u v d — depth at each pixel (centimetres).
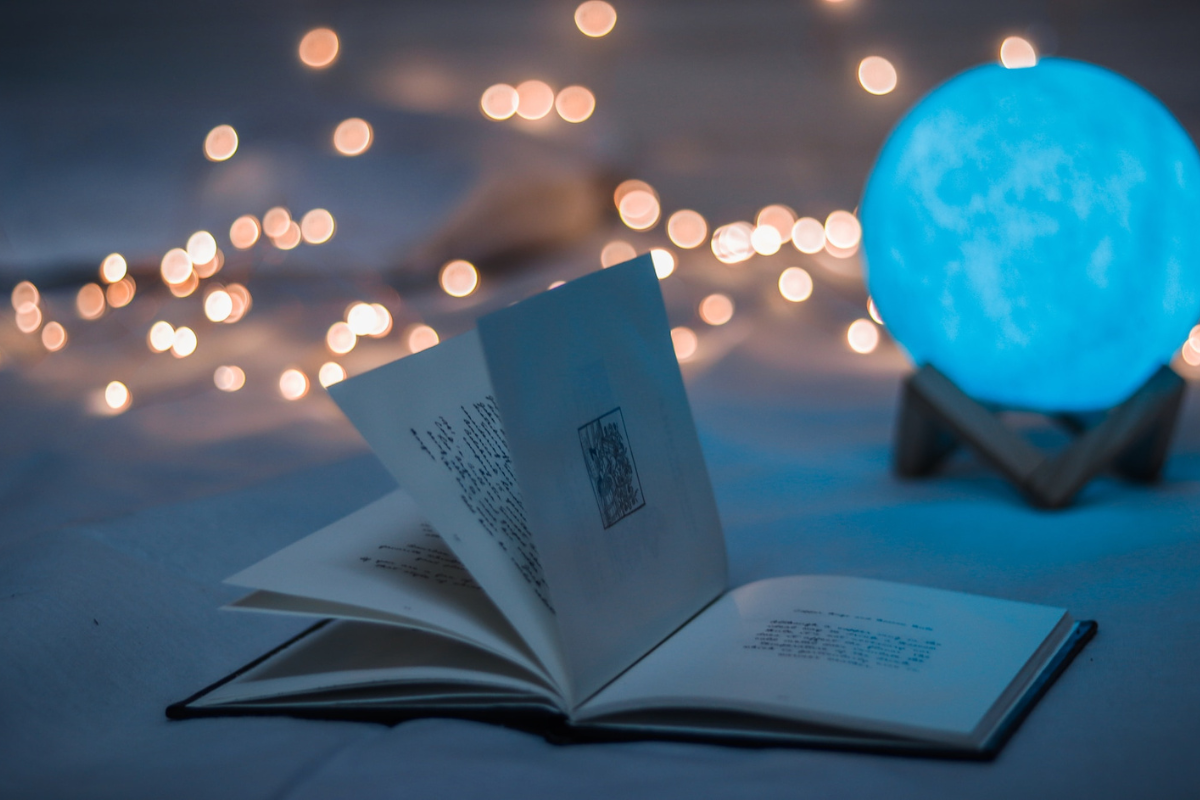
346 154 162
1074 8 185
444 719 65
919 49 196
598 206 195
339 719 65
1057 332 83
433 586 66
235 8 211
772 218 169
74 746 64
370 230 154
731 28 203
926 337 87
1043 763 60
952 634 66
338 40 214
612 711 63
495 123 180
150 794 60
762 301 155
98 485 92
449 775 61
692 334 137
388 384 66
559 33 209
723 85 204
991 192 82
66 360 132
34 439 104
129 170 161
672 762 61
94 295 135
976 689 63
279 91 212
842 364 128
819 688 63
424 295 153
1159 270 81
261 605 66
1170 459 93
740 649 66
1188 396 110
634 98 209
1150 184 81
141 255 155
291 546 69
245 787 60
